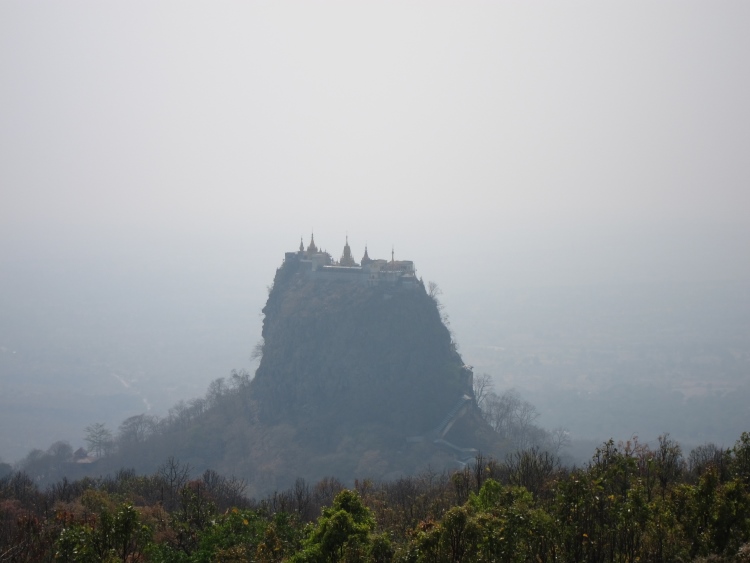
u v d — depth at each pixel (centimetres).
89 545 7275
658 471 9275
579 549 7312
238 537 8725
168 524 9925
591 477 8481
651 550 7394
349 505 8081
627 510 7450
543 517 7369
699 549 7288
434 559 6950
